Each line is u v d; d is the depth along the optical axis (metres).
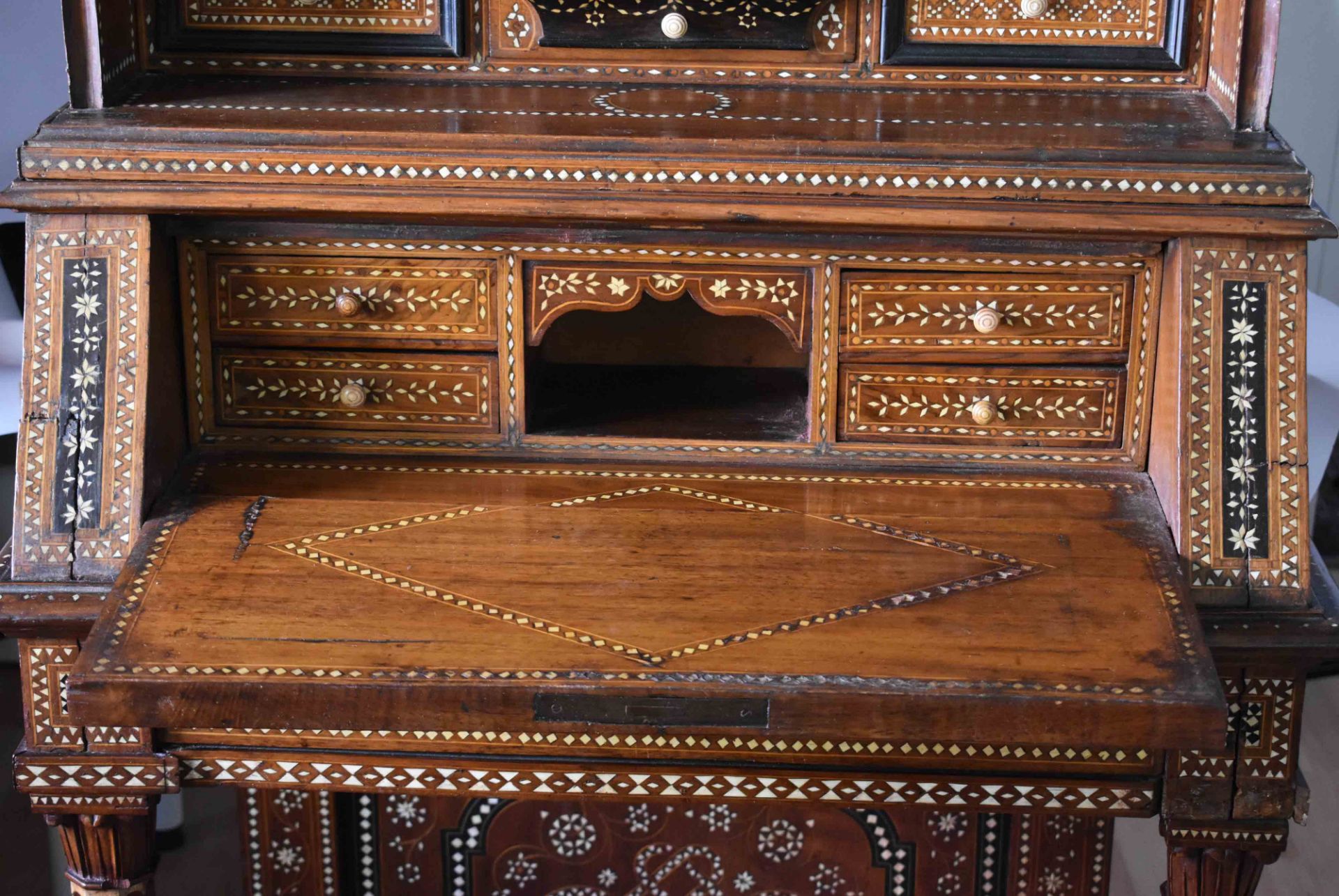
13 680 3.36
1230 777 2.05
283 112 2.12
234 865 3.02
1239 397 2.03
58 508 2.05
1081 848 2.55
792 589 1.95
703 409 2.33
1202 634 1.89
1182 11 2.25
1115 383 2.14
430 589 1.94
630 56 2.29
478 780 2.04
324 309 2.15
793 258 2.10
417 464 2.18
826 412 2.17
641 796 2.04
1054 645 1.87
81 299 2.05
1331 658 2.00
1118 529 2.05
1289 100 3.41
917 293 2.11
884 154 2.00
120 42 2.19
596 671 1.84
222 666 1.84
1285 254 2.03
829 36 2.28
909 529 2.05
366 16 2.28
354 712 1.84
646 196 2.01
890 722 1.82
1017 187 2.00
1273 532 2.02
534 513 2.07
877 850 2.58
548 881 2.64
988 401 2.15
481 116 2.12
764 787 2.03
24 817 3.04
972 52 2.27
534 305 2.14
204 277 2.14
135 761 2.07
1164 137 2.06
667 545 2.02
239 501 2.09
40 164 2.02
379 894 2.64
